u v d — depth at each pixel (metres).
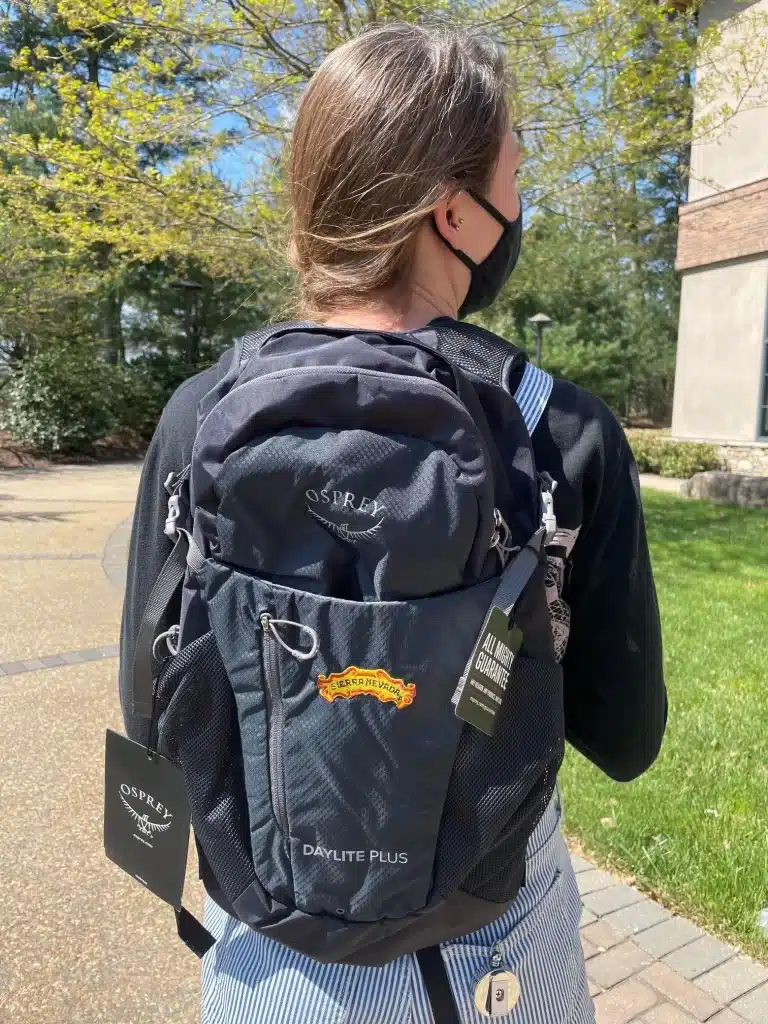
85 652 4.83
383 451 0.80
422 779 0.82
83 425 17.69
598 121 7.65
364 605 0.81
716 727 3.76
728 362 14.05
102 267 18.83
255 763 0.86
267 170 7.95
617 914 2.48
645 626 1.03
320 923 0.85
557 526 0.94
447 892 0.83
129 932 2.44
